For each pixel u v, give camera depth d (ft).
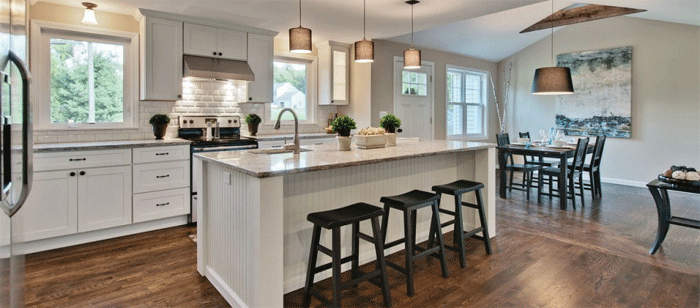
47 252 10.52
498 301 7.79
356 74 19.11
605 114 20.71
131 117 13.79
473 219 12.06
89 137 12.99
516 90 24.85
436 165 11.74
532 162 18.39
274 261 6.97
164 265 9.69
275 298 7.00
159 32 13.34
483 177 11.69
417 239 11.34
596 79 20.95
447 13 13.83
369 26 15.61
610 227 12.78
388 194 10.30
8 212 4.72
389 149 10.29
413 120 20.99
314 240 7.53
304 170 7.13
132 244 11.21
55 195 10.61
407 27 15.72
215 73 14.08
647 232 12.22
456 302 7.76
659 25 18.89
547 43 22.98
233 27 14.98
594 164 17.10
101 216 11.39
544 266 9.53
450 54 22.95
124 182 11.76
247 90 15.60
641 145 19.72
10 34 4.81
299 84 18.60
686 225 9.82
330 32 16.58
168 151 12.59
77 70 12.78
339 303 6.93
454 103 23.79
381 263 7.56
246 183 7.18
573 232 12.28
